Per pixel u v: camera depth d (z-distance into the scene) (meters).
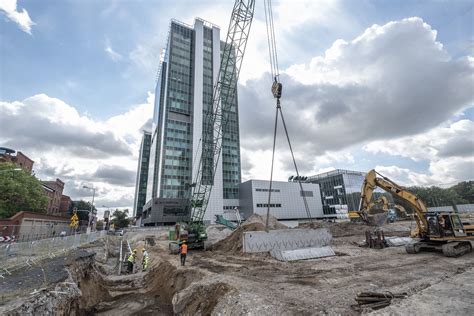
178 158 85.12
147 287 19.23
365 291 8.98
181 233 30.67
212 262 19.09
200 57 97.56
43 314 9.10
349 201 91.69
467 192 92.44
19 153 67.38
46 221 46.03
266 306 8.62
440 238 17.53
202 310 10.92
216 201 83.00
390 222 51.78
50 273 13.13
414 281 10.90
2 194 40.47
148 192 100.88
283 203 89.06
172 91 90.88
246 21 30.84
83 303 13.79
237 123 104.31
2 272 13.36
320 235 21.44
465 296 7.80
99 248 31.28
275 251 18.45
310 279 12.21
